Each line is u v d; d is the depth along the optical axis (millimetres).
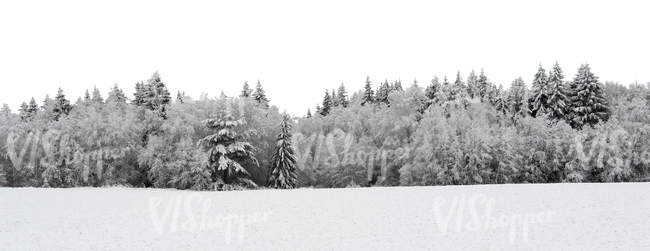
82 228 20031
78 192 33812
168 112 48844
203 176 43719
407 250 16734
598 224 19453
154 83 59844
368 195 27969
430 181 44094
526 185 31078
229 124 44031
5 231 19391
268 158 51281
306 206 24656
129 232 19422
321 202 25703
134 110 55469
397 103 51531
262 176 51125
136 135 50375
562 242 17188
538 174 46250
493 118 52875
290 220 21609
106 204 26000
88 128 48625
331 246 17391
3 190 35812
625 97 58656
